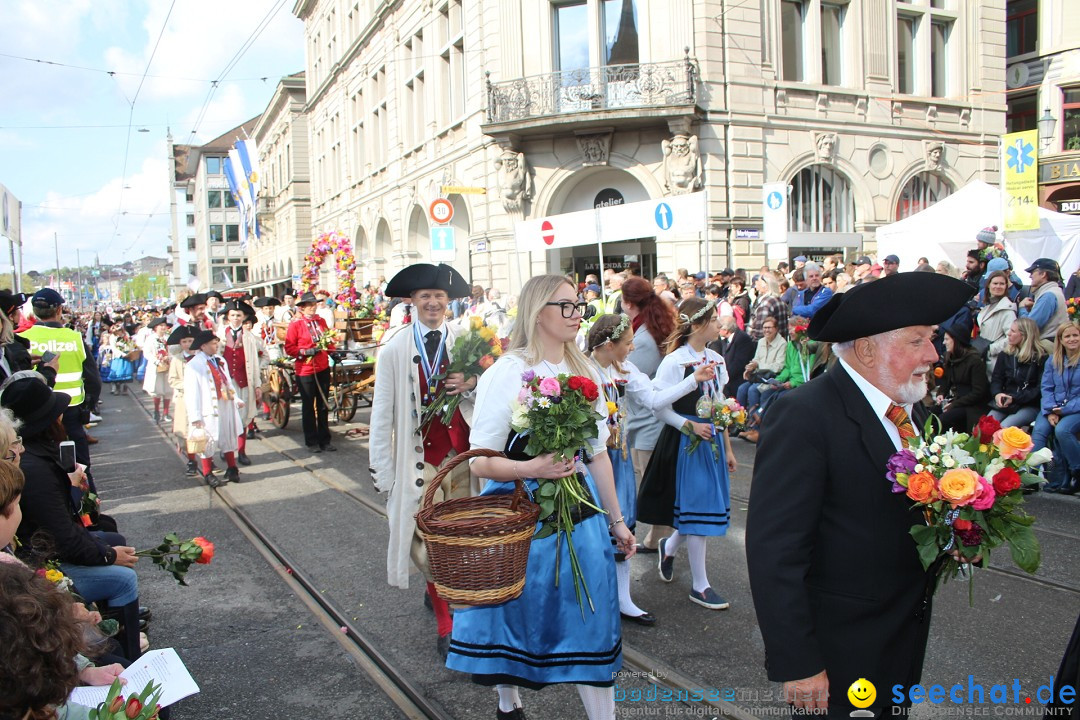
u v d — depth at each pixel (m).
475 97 20.53
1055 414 7.11
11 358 5.71
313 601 5.05
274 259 52.25
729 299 12.56
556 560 2.91
